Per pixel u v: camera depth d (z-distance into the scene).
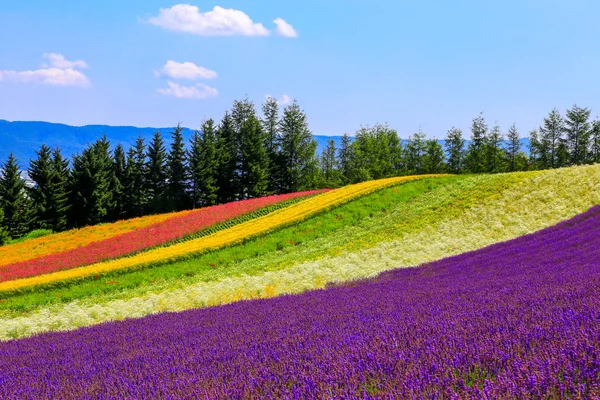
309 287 19.12
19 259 45.06
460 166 106.06
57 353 8.88
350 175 108.62
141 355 7.32
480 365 4.22
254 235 33.47
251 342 7.24
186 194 85.00
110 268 28.02
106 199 79.88
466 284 11.66
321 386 4.28
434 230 30.50
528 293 8.18
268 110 96.25
